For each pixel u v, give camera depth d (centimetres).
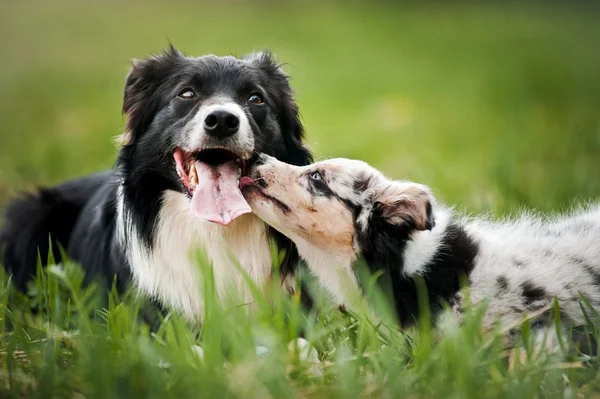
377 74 2788
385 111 2197
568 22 4134
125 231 782
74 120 2181
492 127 1914
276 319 621
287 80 829
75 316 705
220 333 557
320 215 711
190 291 758
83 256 862
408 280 685
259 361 542
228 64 777
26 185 1387
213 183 712
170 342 573
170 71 783
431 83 2612
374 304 679
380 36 3631
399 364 554
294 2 4825
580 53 3077
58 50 3438
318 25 3881
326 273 730
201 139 705
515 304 664
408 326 685
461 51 3244
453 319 621
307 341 642
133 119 790
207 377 508
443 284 680
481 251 703
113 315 630
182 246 759
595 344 626
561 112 1958
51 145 1789
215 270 762
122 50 3309
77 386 525
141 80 793
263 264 769
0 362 589
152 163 763
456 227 723
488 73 2725
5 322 707
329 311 695
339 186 714
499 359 567
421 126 1997
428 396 515
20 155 1750
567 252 710
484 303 598
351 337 639
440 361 545
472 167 1458
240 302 708
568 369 564
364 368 568
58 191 964
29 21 4284
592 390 542
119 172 800
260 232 766
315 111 2247
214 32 3578
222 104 723
